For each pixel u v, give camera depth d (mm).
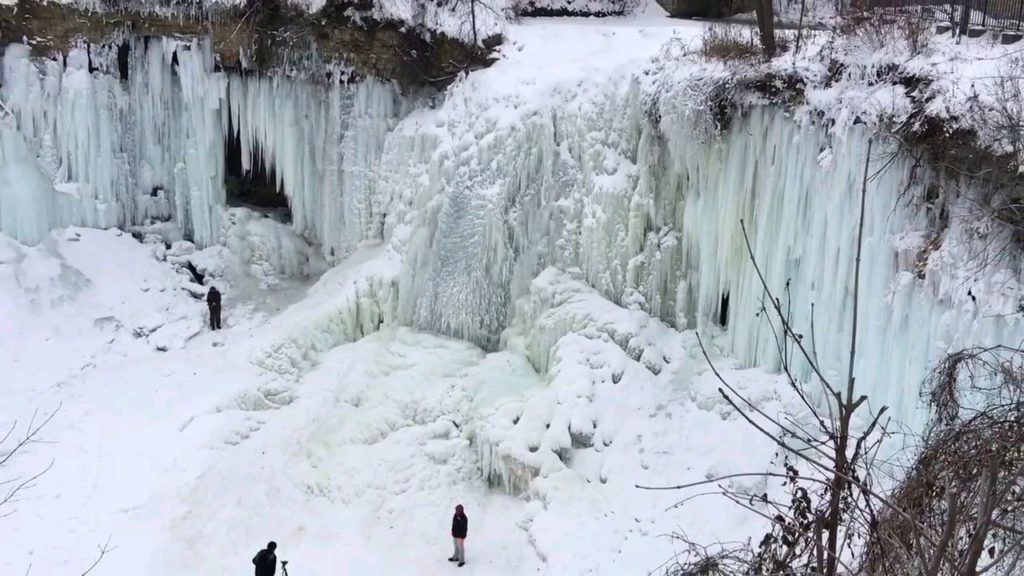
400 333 20016
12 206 20766
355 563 14852
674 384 17422
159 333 20594
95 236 22281
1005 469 6875
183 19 22188
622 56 20078
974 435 7734
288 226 24016
